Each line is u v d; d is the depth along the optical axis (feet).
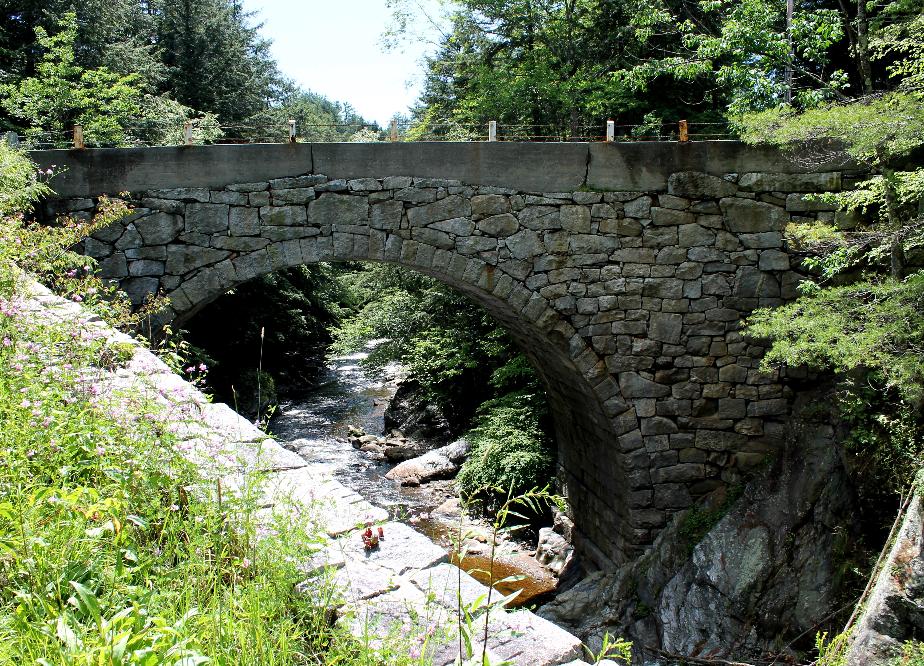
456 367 54.24
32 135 40.86
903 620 17.52
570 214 26.86
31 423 7.82
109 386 9.57
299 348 78.07
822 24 33.22
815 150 26.84
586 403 30.48
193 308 25.04
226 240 24.93
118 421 8.57
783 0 37.68
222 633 6.31
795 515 25.72
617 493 30.63
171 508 7.73
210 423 10.08
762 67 35.17
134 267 24.43
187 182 24.61
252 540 7.64
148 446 8.43
